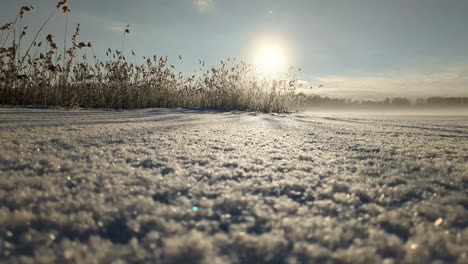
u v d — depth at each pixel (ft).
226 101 29.91
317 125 13.41
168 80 29.17
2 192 2.91
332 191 3.38
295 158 5.16
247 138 7.72
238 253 1.97
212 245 2.04
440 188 3.57
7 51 19.22
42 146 5.30
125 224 2.36
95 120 11.09
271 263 1.87
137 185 3.30
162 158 4.75
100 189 3.11
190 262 1.82
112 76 25.14
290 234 2.26
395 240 2.18
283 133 9.40
